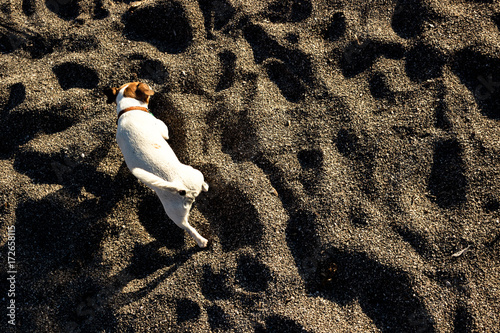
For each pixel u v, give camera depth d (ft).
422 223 11.11
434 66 13.14
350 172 12.08
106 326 10.85
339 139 12.60
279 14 14.75
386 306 10.57
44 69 14.17
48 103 13.44
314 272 10.99
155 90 13.78
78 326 11.01
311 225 11.44
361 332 10.15
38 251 11.89
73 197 12.37
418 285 10.34
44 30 14.96
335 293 10.84
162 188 9.75
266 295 10.70
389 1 14.38
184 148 13.02
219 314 10.62
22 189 12.44
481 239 10.76
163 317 10.77
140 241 11.94
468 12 13.83
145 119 11.71
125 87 12.22
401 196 11.55
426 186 11.82
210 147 13.08
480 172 11.50
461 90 12.71
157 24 14.84
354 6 14.51
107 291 11.29
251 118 12.99
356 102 13.01
